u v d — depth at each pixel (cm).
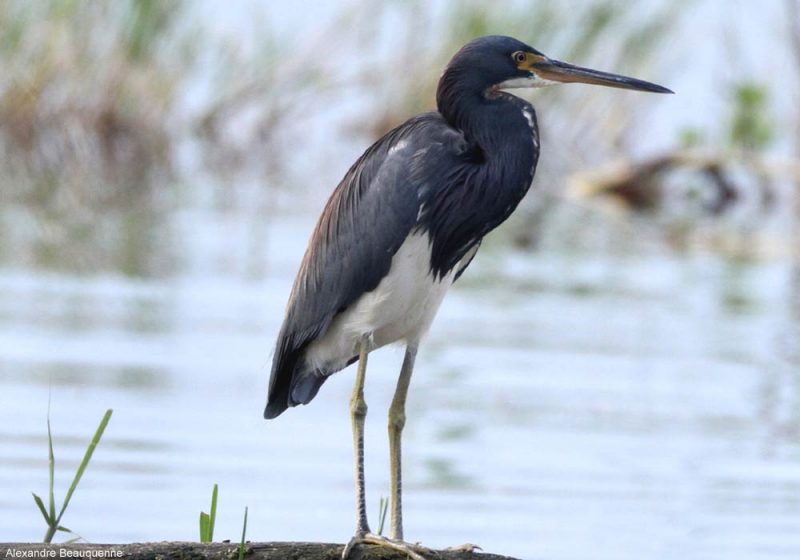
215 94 2802
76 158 2511
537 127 873
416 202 836
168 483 1072
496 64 863
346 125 2848
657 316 1611
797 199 2466
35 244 1822
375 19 2836
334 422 1252
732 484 1112
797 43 2573
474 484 1106
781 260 1997
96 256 1767
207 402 1252
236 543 716
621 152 2792
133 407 1229
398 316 859
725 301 1708
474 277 1791
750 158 2488
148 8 2678
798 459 1173
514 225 2172
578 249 2016
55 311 1504
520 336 1505
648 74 2803
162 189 2275
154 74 2711
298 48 2839
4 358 1335
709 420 1260
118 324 1469
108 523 992
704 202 2439
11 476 1066
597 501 1077
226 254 1808
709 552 967
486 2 2766
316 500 1057
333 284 858
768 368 1406
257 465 1123
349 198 861
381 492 1086
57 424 1178
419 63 2797
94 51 2680
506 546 977
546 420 1245
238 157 2611
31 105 2634
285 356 889
